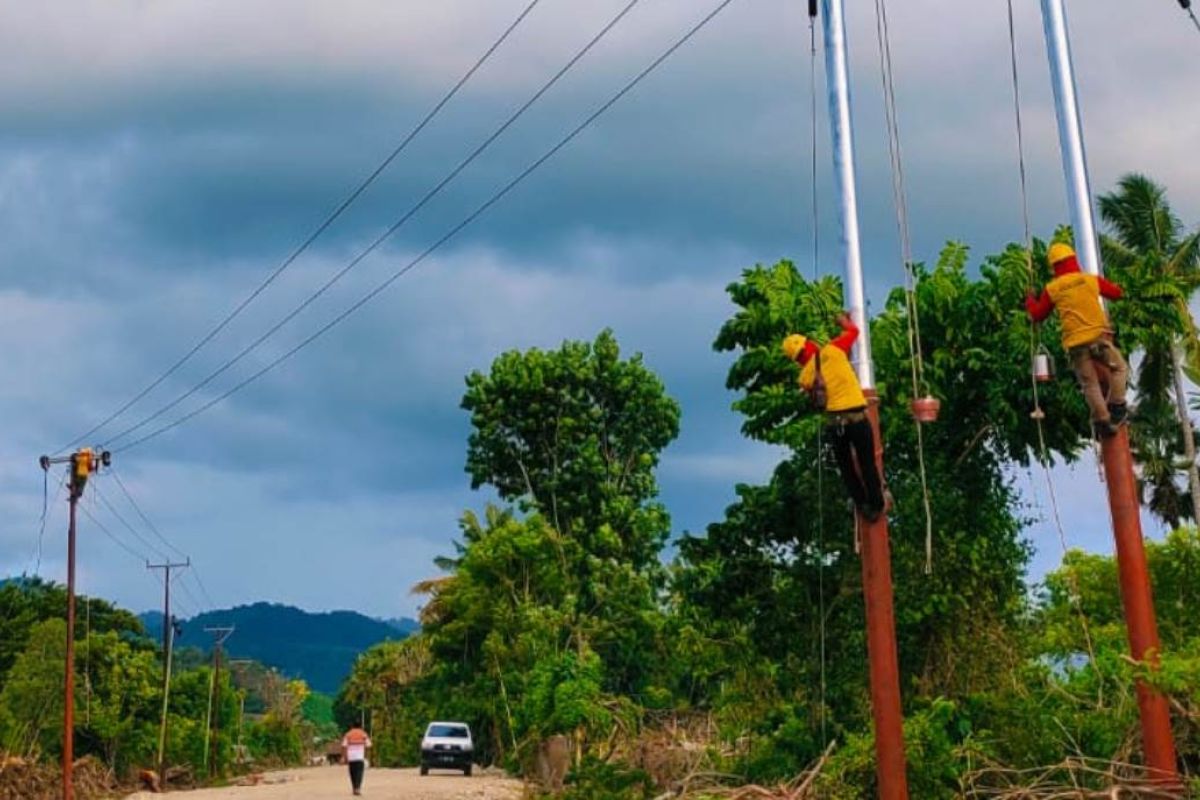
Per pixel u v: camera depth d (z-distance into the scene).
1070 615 25.86
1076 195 17.66
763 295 25.36
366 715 116.62
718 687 31.67
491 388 59.50
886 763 15.47
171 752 74.06
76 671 67.06
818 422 23.89
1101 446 17.16
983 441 24.77
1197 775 18.67
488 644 56.25
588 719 38.31
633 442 61.28
